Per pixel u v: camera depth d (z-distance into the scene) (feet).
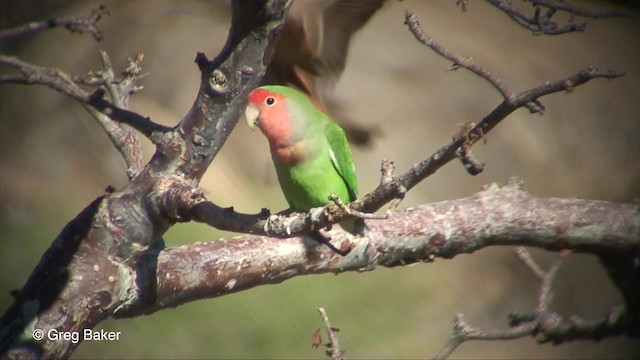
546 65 60.18
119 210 17.94
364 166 53.42
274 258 19.93
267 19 17.38
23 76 16.58
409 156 53.98
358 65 57.62
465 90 57.62
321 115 23.40
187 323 41.96
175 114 54.08
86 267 17.65
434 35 61.11
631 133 56.65
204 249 19.52
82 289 17.49
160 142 18.02
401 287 47.65
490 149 54.90
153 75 55.31
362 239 20.59
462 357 43.62
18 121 53.52
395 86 57.00
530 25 16.20
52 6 54.85
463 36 61.41
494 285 48.60
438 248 21.34
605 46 62.39
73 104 54.75
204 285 19.29
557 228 21.89
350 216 15.75
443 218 21.36
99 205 17.99
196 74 55.93
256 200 50.83
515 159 54.60
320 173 22.85
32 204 49.06
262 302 44.09
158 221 18.04
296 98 22.63
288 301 44.57
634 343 43.91
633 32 63.93
